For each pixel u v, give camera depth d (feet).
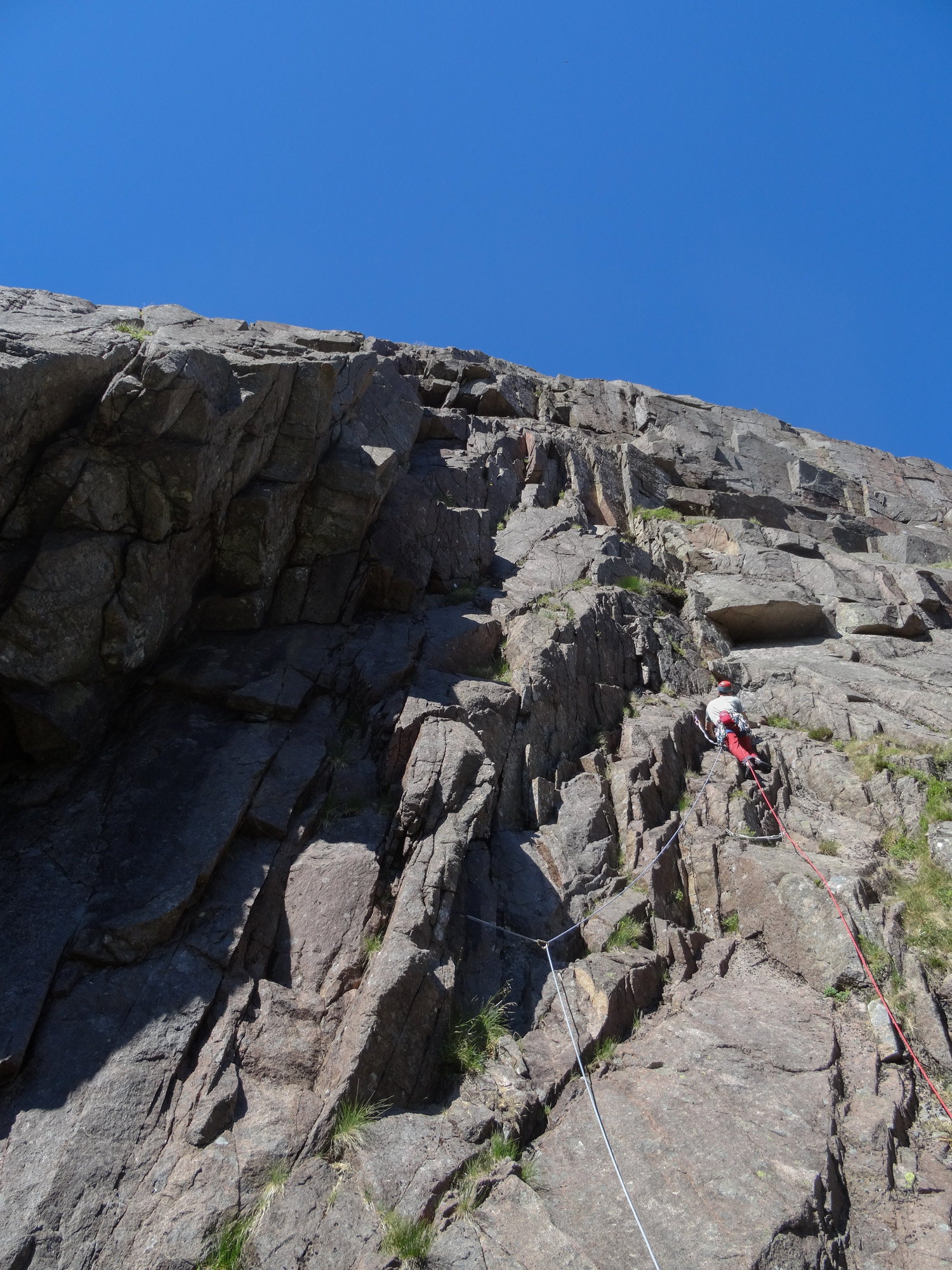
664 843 31.30
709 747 38.68
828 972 26.73
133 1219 18.21
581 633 40.27
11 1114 19.89
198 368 29.86
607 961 26.17
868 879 29.91
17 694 27.78
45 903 24.32
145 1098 20.38
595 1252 18.30
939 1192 20.38
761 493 71.72
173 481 29.89
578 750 35.73
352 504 37.91
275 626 36.65
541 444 59.21
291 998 23.22
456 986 24.52
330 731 31.99
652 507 62.49
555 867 29.40
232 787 28.32
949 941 27.99
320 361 36.70
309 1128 20.11
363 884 25.80
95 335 30.14
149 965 23.24
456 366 66.39
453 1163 19.74
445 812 27.71
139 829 26.71
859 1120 21.91
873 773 36.14
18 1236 17.75
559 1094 22.50
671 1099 22.25
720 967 27.58
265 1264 17.56
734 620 50.11
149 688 32.37
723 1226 18.71
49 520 28.71
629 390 76.54
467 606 41.65
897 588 54.85
